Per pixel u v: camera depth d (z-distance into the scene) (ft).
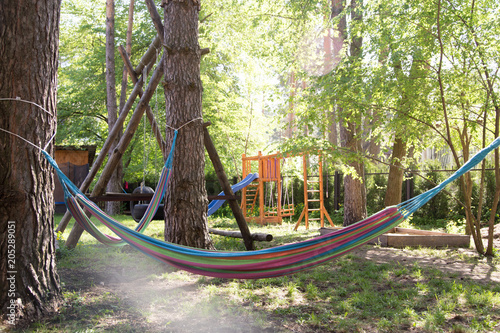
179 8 21.01
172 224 20.54
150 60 25.57
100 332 11.12
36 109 12.31
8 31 11.89
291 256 12.62
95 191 22.86
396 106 26.37
